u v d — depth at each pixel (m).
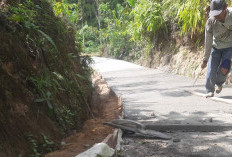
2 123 2.84
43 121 3.64
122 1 28.33
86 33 30.36
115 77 10.30
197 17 9.23
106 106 6.39
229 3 8.02
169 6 12.17
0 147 2.62
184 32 10.70
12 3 4.33
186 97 5.80
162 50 12.84
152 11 12.73
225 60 5.26
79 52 7.63
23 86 3.57
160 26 12.66
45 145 3.26
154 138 3.49
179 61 10.56
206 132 3.67
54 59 4.84
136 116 4.45
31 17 4.55
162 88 7.17
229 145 3.11
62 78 4.68
